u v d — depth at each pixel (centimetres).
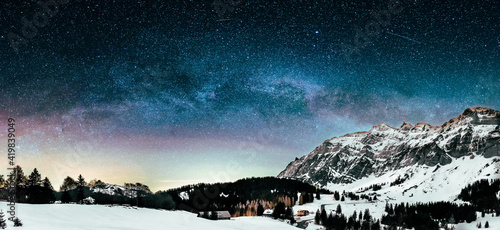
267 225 11431
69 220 6291
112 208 8856
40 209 6856
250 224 10981
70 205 7981
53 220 5941
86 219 6844
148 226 7012
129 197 11938
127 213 8619
